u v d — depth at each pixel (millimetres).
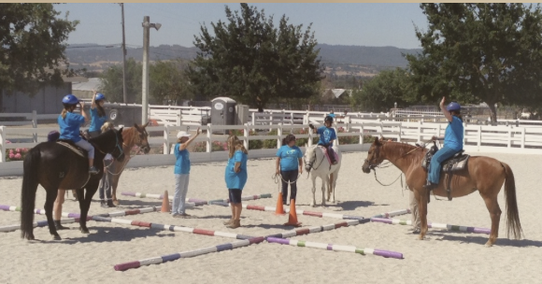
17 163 18312
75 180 10617
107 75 82688
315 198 16281
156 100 80312
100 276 8422
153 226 11742
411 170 11508
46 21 44312
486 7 43906
